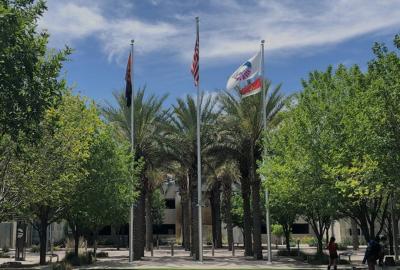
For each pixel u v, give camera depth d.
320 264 27.92
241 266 26.30
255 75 27.95
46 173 17.03
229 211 48.31
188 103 32.91
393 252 37.81
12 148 12.58
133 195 30.20
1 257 39.12
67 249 43.50
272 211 35.44
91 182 26.12
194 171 33.84
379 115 14.40
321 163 20.41
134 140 32.94
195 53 29.55
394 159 14.39
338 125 20.11
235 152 31.97
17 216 24.30
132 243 30.64
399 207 32.00
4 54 8.05
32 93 8.82
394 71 14.91
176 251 47.62
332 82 22.00
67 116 21.00
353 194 18.53
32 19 9.43
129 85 30.72
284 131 25.27
